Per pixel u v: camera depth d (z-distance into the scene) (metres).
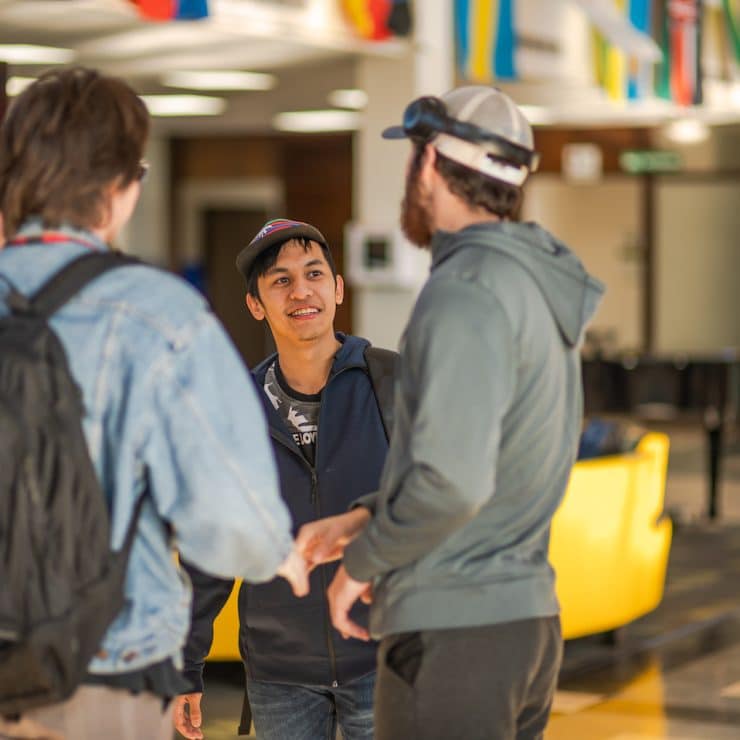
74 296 2.29
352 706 3.39
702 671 7.01
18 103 2.37
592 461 7.28
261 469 2.32
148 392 2.26
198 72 12.65
